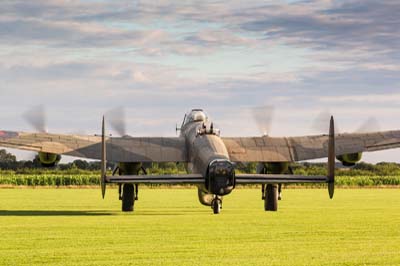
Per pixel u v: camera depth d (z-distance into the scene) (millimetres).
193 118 79375
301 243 43812
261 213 69188
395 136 77062
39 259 37312
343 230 51156
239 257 38094
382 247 41969
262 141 78125
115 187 153750
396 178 185625
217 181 63688
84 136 76312
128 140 76938
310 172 194750
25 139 73000
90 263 36125
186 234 48312
